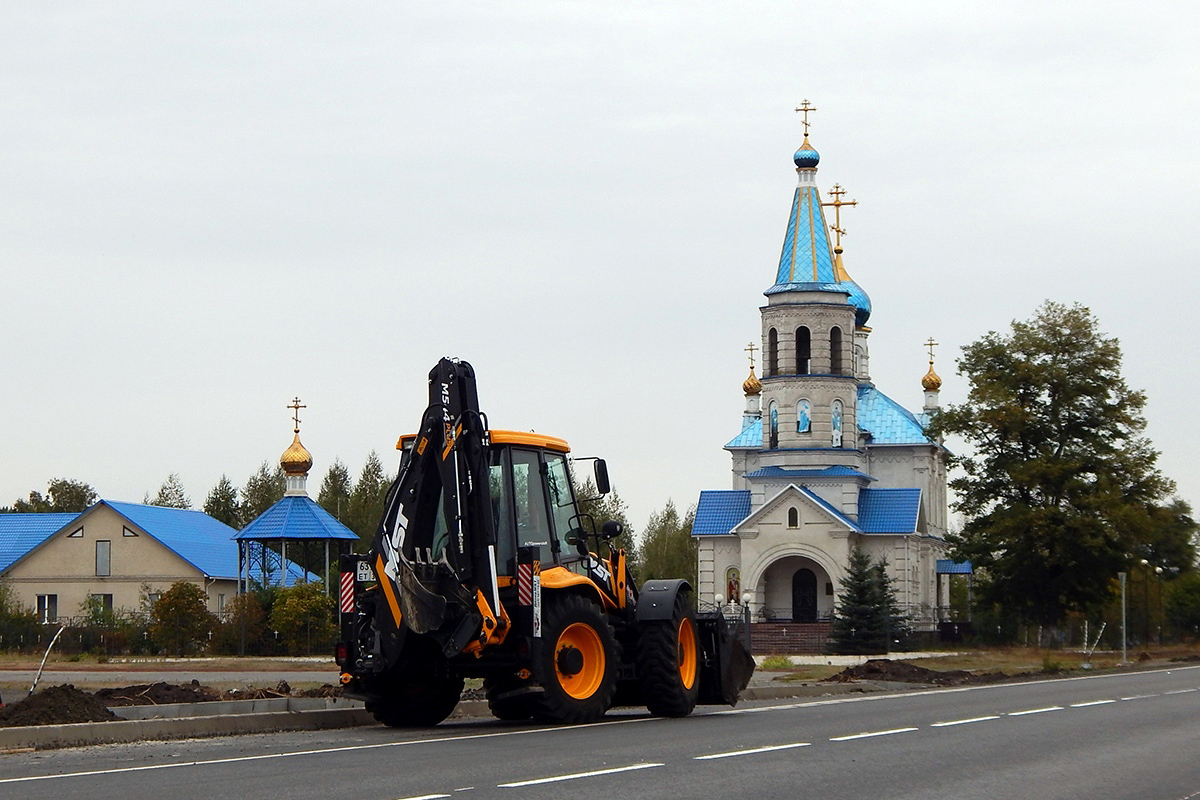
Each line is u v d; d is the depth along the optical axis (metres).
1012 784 13.57
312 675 41.47
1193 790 13.37
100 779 13.18
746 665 23.92
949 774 14.22
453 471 19.75
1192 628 92.19
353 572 20.23
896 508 78.12
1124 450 61.94
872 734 18.41
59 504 136.50
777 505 76.38
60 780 13.11
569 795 12.21
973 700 27.23
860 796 12.52
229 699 24.39
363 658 19.81
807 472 77.69
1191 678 39.94
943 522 89.81
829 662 58.03
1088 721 21.19
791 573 78.00
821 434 78.12
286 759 15.03
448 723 21.81
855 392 79.69
